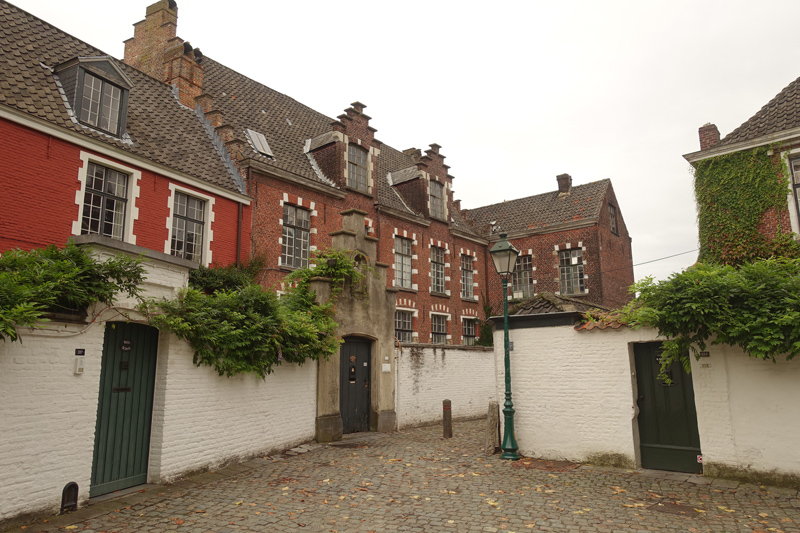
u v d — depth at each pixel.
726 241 13.80
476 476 8.30
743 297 7.44
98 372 6.52
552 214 27.75
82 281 6.14
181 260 8.01
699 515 6.18
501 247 10.42
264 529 5.71
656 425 8.79
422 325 22.64
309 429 11.31
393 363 13.99
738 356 7.93
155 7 18.09
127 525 5.74
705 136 15.92
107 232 11.66
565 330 9.76
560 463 9.28
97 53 13.58
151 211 12.50
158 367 7.76
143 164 12.36
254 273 14.75
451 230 25.08
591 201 27.03
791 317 6.68
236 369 8.63
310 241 17.59
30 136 10.24
